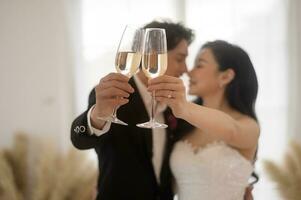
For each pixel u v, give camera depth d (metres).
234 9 3.02
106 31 2.98
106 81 1.16
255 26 3.04
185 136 1.70
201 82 1.67
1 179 2.71
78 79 2.99
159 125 1.21
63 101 2.98
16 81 3.00
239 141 1.45
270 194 3.01
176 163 1.61
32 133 3.02
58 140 3.01
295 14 3.06
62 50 2.96
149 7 2.99
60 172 2.74
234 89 1.64
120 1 2.97
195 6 3.00
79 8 2.97
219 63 1.63
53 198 2.66
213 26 3.01
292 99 3.10
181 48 1.66
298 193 2.65
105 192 1.56
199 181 1.55
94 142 1.36
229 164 1.52
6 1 2.97
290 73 3.08
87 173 2.77
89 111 1.31
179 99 1.17
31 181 2.98
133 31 1.15
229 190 1.52
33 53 2.99
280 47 3.07
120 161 1.57
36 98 3.01
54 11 2.97
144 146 1.59
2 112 3.01
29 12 2.97
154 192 1.59
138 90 1.61
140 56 1.15
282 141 3.10
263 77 3.07
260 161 2.96
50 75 2.99
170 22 1.70
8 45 2.98
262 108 3.09
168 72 1.64
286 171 2.73
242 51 1.66
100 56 2.99
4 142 3.02
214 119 1.35
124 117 1.57
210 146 1.58
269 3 3.04
